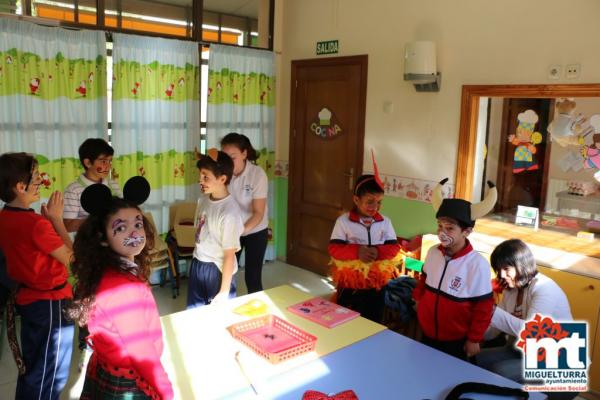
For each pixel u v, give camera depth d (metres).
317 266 5.00
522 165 3.54
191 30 4.43
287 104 5.09
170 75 4.25
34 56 3.55
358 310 2.70
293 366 1.80
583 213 3.32
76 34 3.72
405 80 3.84
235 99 4.71
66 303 2.37
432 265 2.37
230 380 1.71
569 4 3.14
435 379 1.75
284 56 5.07
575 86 3.15
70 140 3.80
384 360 1.87
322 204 4.86
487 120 3.66
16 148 3.59
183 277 4.67
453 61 3.75
